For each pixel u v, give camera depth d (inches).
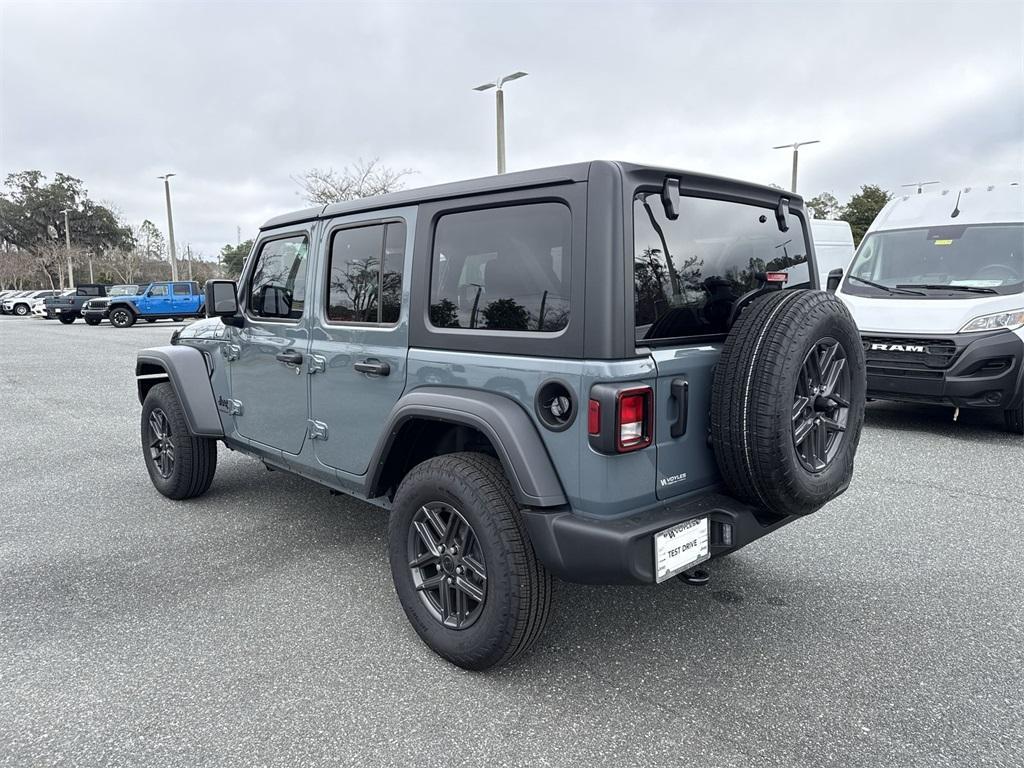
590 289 93.0
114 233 2977.4
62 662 115.2
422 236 117.5
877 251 314.7
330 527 178.5
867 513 184.9
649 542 95.0
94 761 91.0
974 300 264.8
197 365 183.2
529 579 102.1
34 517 187.3
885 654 116.3
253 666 113.6
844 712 100.3
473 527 104.8
